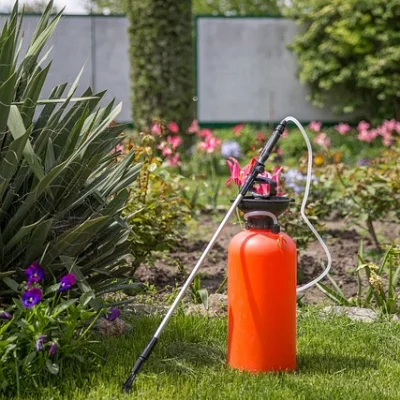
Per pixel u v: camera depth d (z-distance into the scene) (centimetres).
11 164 298
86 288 302
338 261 464
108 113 332
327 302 382
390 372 309
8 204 308
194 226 544
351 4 1084
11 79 291
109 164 348
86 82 1096
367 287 416
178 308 357
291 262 302
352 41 1083
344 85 1144
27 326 285
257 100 1166
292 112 1170
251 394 283
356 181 490
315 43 1127
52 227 314
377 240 509
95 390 285
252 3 2217
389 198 482
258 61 1159
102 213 312
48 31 323
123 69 1112
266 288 300
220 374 299
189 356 314
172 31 924
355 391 288
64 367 295
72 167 310
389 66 1086
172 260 441
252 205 299
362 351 328
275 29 1159
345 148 1001
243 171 315
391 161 543
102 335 324
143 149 425
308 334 341
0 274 298
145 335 328
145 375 294
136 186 430
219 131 1070
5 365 283
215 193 600
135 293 389
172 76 928
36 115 385
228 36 1155
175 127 677
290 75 1166
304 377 301
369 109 1156
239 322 303
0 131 300
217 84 1157
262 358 302
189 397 282
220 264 462
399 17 1100
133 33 934
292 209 443
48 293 311
